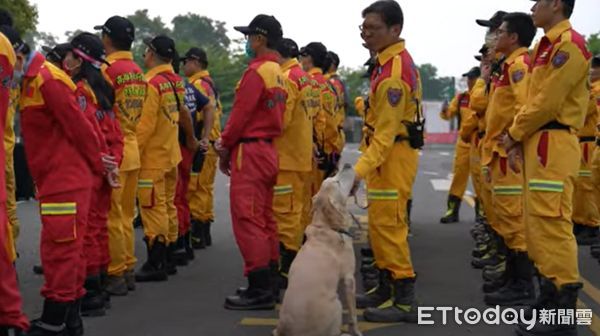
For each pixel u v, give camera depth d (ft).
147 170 21.50
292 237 20.89
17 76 14.79
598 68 27.99
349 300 15.33
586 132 27.91
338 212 15.56
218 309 19.20
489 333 17.13
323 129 24.53
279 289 20.86
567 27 15.70
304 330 14.44
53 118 14.96
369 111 17.38
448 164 72.02
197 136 25.89
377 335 16.92
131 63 19.70
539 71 15.78
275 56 19.02
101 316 18.40
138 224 31.53
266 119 18.74
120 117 19.43
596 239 28.40
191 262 25.21
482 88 23.17
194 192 27.14
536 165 15.80
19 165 39.17
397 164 17.15
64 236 15.06
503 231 19.58
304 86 20.36
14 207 21.59
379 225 17.53
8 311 13.47
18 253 25.88
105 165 17.04
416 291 21.20
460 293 20.95
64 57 16.28
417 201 42.27
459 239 29.71
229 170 19.52
